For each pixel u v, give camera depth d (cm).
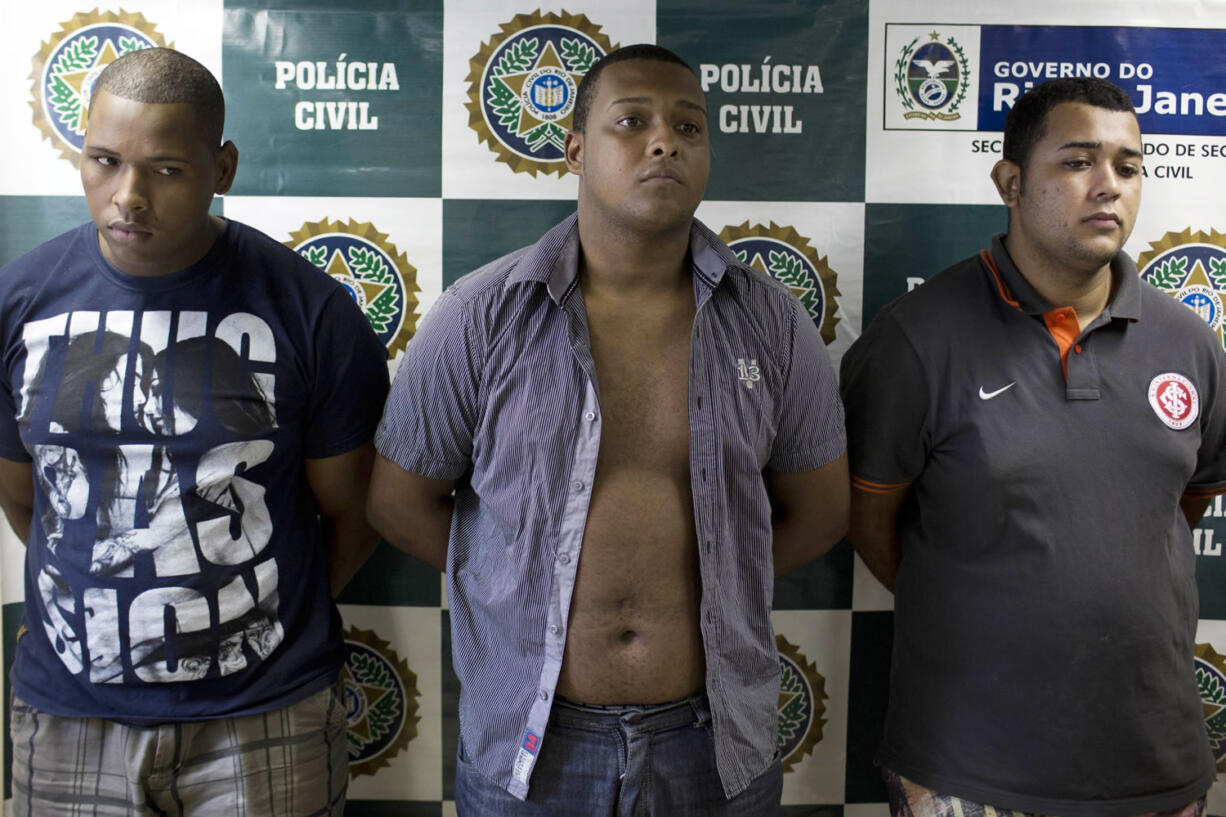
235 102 178
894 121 181
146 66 129
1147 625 142
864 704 188
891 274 183
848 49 180
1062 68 180
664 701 134
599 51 179
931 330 150
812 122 181
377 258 182
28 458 148
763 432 137
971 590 146
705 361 135
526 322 134
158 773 139
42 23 176
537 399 133
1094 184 140
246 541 140
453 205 181
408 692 186
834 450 145
